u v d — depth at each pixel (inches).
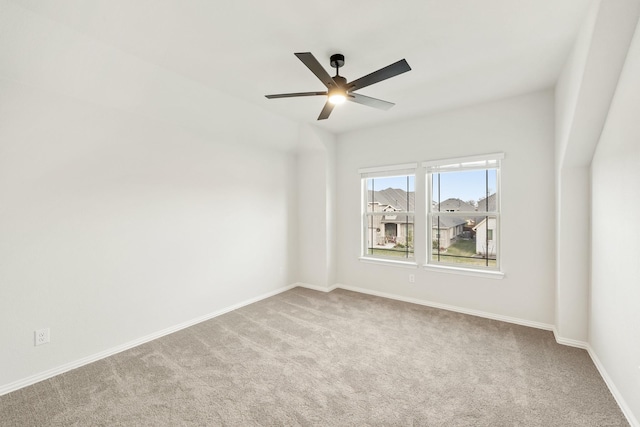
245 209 157.2
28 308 87.6
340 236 187.0
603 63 74.2
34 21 75.7
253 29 81.6
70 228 96.0
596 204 94.0
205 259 137.4
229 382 87.5
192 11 73.9
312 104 137.8
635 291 67.6
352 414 73.9
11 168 84.5
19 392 83.1
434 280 151.6
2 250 83.2
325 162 178.4
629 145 70.0
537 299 125.1
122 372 93.1
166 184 122.7
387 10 74.2
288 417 73.1
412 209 162.1
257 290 163.5
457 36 85.4
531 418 71.8
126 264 110.0
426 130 151.9
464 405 76.9
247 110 138.7
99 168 102.7
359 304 155.9
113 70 95.5
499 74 108.3
